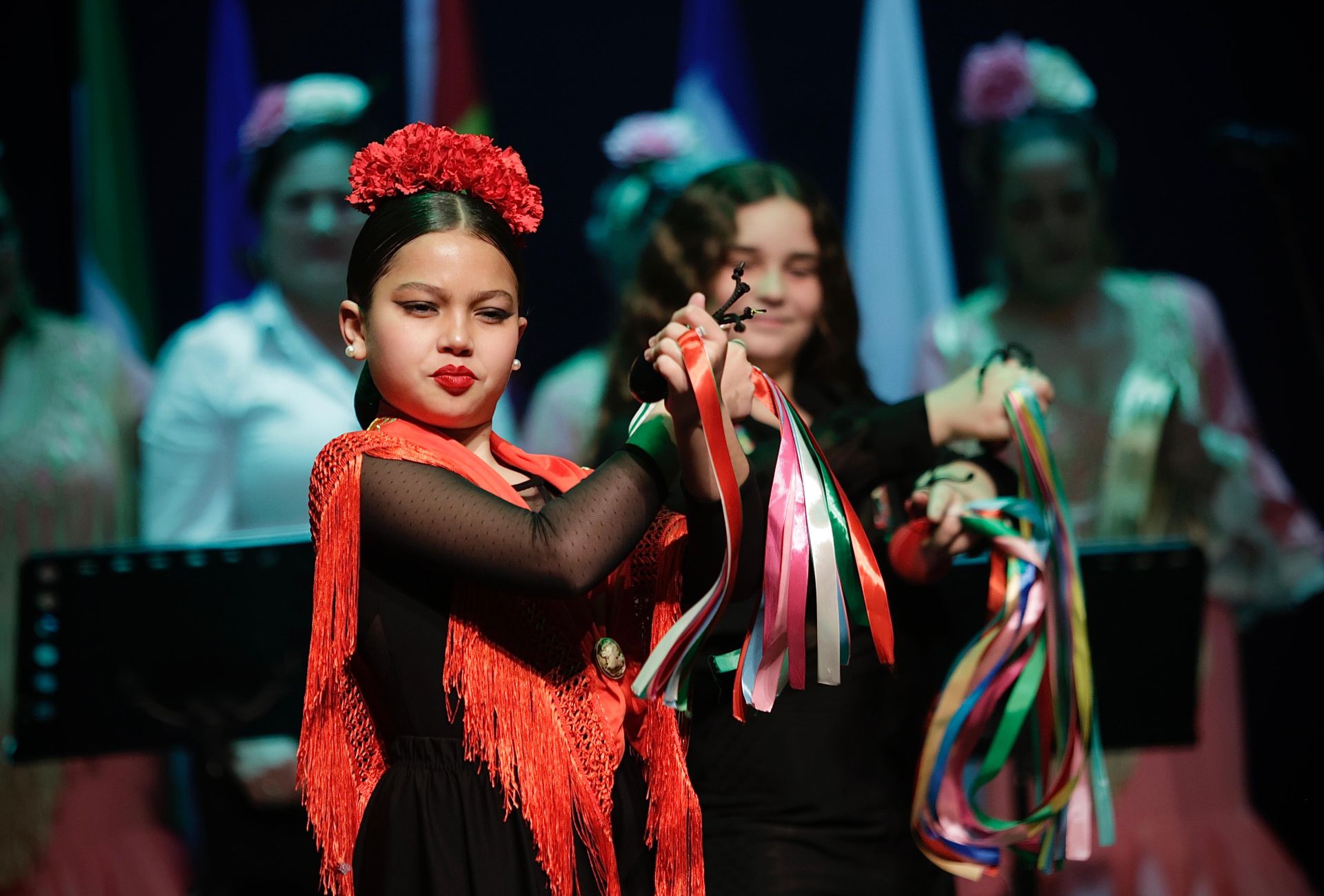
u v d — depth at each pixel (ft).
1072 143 53.36
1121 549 34.12
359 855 18.38
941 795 25.61
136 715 35.83
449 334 18.38
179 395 49.49
